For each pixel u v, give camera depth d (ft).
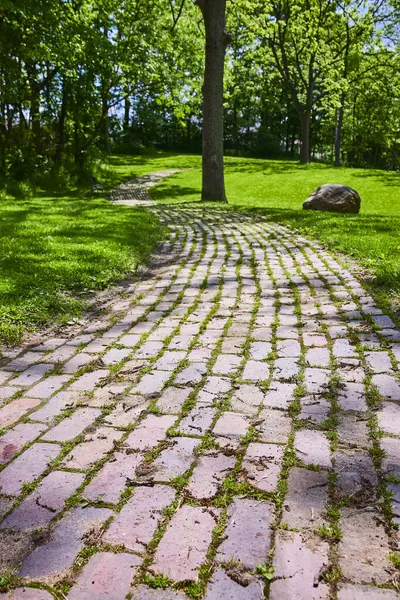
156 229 32.71
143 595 5.32
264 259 23.08
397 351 11.57
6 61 62.80
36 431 8.87
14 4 55.67
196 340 13.12
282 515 6.45
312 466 7.47
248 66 125.59
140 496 6.95
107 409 9.61
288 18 100.94
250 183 88.17
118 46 78.07
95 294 18.06
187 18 84.48
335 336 12.76
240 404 9.56
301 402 9.52
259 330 13.60
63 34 62.23
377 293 16.25
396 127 152.56
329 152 212.64
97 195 76.23
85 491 7.11
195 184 92.38
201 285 18.85
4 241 25.08
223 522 6.37
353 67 111.24
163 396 10.05
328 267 20.48
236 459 7.75
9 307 15.23
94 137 92.27
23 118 81.56
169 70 85.40
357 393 9.73
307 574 5.51
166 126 189.88
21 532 6.33
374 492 6.82
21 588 5.47
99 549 5.99
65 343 13.43
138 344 13.09
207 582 5.46
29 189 69.92
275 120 199.21
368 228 29.22
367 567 5.57
